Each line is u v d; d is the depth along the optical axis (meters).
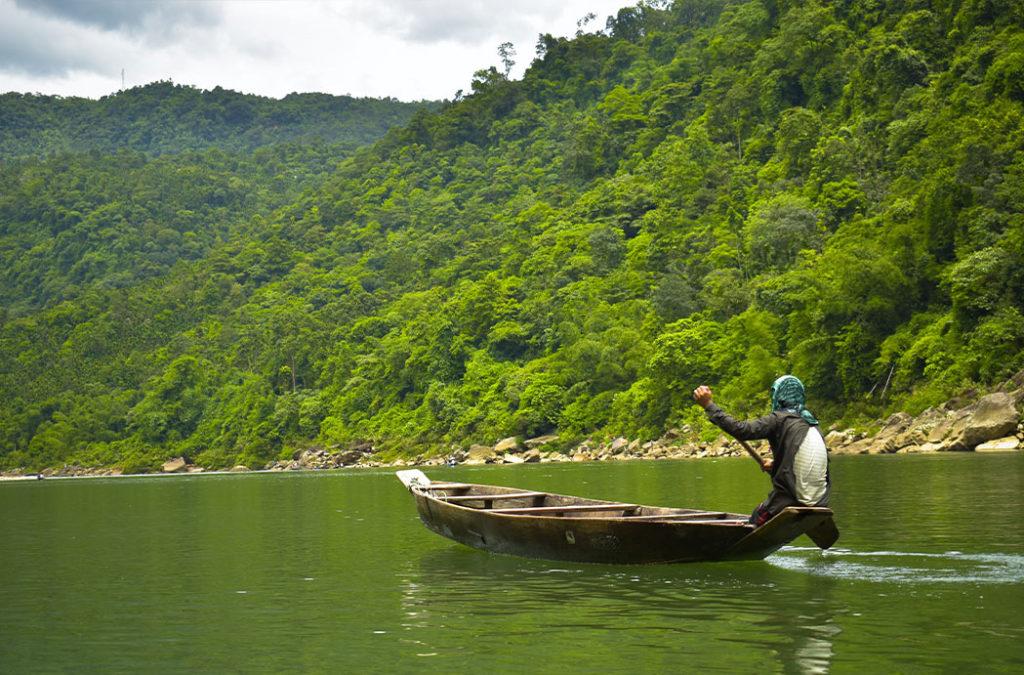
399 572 13.76
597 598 11.21
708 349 76.06
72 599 12.32
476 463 86.38
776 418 12.80
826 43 102.94
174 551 17.56
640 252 101.50
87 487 60.38
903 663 7.98
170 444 125.00
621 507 15.95
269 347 132.12
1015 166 58.19
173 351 147.88
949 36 87.00
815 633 9.09
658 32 184.88
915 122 77.12
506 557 15.07
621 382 85.88
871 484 26.69
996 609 9.91
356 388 114.31
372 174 199.62
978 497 21.56
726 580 12.12
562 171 155.75
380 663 8.46
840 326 64.19
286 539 19.00
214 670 8.45
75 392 138.88
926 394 54.22
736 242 91.88
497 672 8.03
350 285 153.88
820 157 84.94
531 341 101.81
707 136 112.88
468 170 184.00
